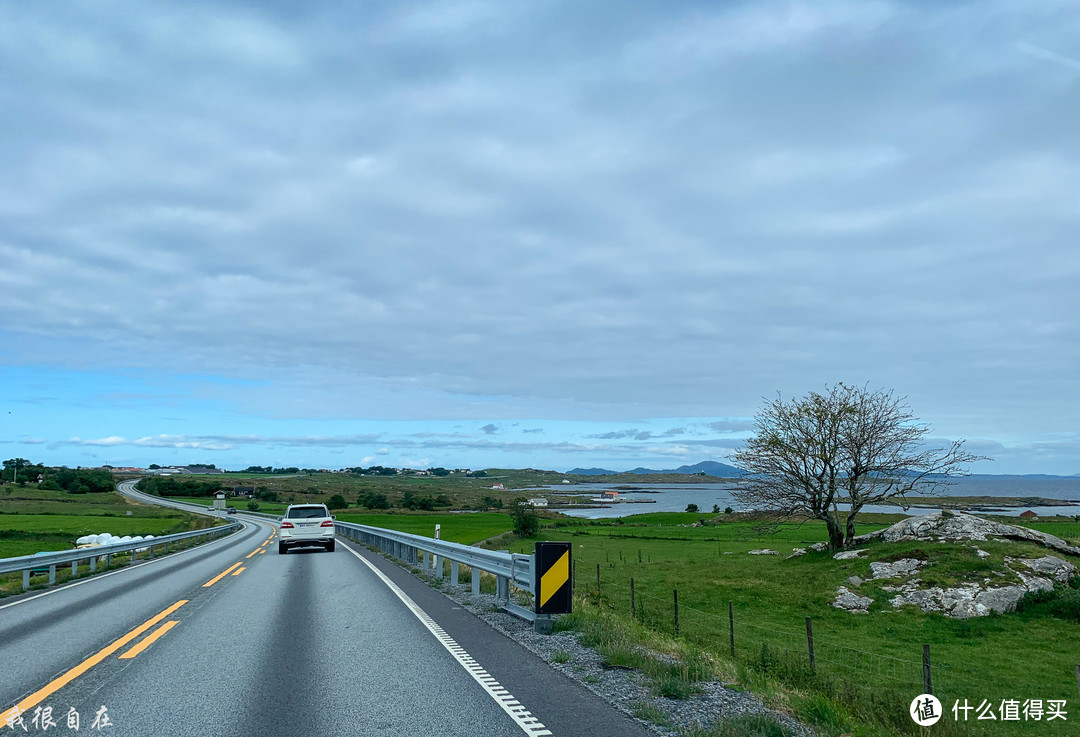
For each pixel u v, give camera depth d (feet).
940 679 52.16
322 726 17.76
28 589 52.70
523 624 34.35
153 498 503.61
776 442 109.19
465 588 50.11
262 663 25.07
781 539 184.85
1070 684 51.29
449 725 17.94
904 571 85.56
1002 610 73.77
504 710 19.39
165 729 17.46
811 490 108.17
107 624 33.96
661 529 245.65
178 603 41.50
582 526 268.82
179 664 24.86
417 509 462.19
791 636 66.28
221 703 19.83
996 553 83.82
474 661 25.76
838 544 107.45
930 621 72.59
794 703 22.79
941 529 94.99
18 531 189.37
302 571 62.90
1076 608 71.31
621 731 17.74
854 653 59.93
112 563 78.38
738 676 26.05
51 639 29.91
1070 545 88.69
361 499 479.41
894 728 28.35
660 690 21.88
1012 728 40.83
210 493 604.49
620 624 34.99
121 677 22.90
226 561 76.33
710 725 18.75
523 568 36.19
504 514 364.17
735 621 74.49
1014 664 57.31
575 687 22.20
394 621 34.86
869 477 105.40
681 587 93.97
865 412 105.50
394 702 20.04
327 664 24.99
